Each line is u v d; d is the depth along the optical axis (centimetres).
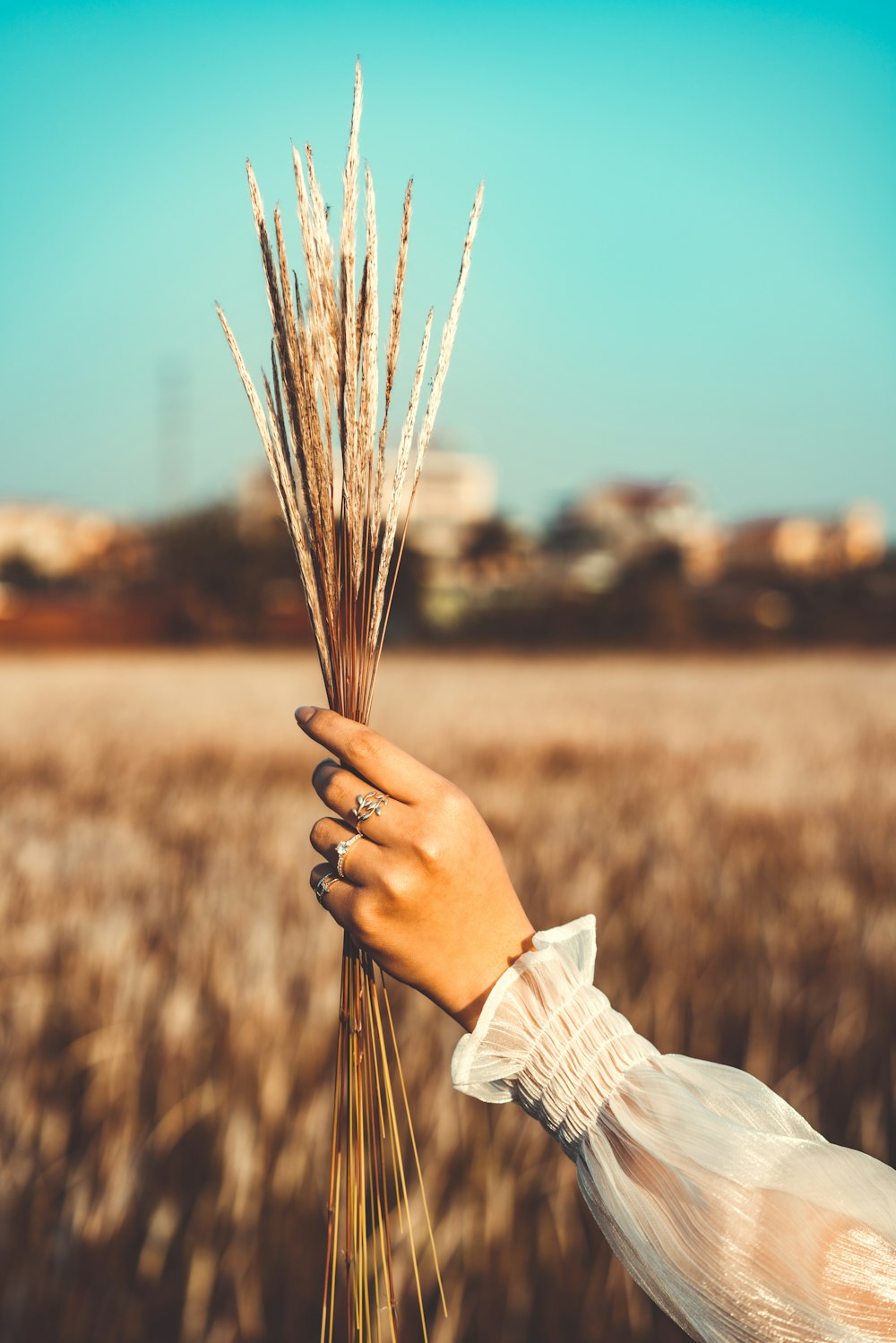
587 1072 85
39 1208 274
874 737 1373
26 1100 312
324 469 89
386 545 88
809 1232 77
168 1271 262
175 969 415
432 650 4369
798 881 577
